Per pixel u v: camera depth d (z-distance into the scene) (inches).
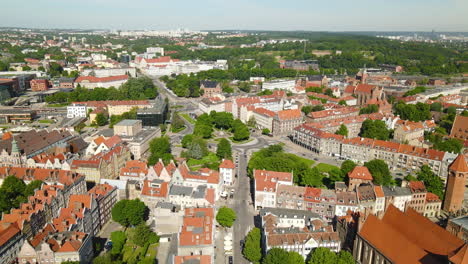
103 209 7859.3
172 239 7377.0
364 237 6294.3
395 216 6505.9
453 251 5241.1
